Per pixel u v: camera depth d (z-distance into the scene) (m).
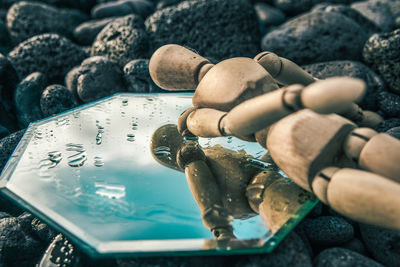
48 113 0.42
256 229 0.25
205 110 0.28
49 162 0.30
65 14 0.59
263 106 0.22
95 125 0.35
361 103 0.42
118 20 0.51
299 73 0.30
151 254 0.24
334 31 0.47
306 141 0.24
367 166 0.24
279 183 0.28
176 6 0.50
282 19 0.64
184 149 0.30
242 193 0.28
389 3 0.62
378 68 0.44
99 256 0.24
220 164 0.30
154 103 0.38
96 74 0.44
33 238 0.30
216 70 0.28
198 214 0.26
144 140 0.33
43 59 0.48
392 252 0.27
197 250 0.23
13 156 0.31
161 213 0.26
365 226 0.29
